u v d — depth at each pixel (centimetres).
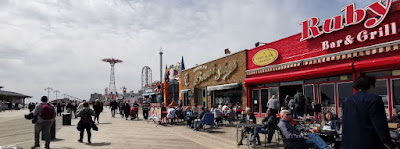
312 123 1070
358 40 1170
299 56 1502
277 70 1661
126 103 2055
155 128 1398
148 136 1090
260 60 1803
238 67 2023
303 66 1476
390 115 1102
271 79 1669
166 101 3366
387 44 1059
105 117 2338
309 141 542
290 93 1609
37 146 809
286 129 584
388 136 264
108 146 855
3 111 4094
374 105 275
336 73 1283
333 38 1301
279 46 1653
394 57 1023
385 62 1047
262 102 1820
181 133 1184
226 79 2186
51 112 795
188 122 1411
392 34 1047
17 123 1738
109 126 1506
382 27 1084
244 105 1933
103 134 1153
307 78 1473
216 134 1144
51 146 852
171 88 3784
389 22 1067
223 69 2227
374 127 271
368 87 304
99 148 820
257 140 885
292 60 1548
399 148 577
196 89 2827
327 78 1371
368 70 1141
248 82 1877
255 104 1881
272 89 1742
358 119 288
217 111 1398
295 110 1395
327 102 1366
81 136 937
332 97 1340
